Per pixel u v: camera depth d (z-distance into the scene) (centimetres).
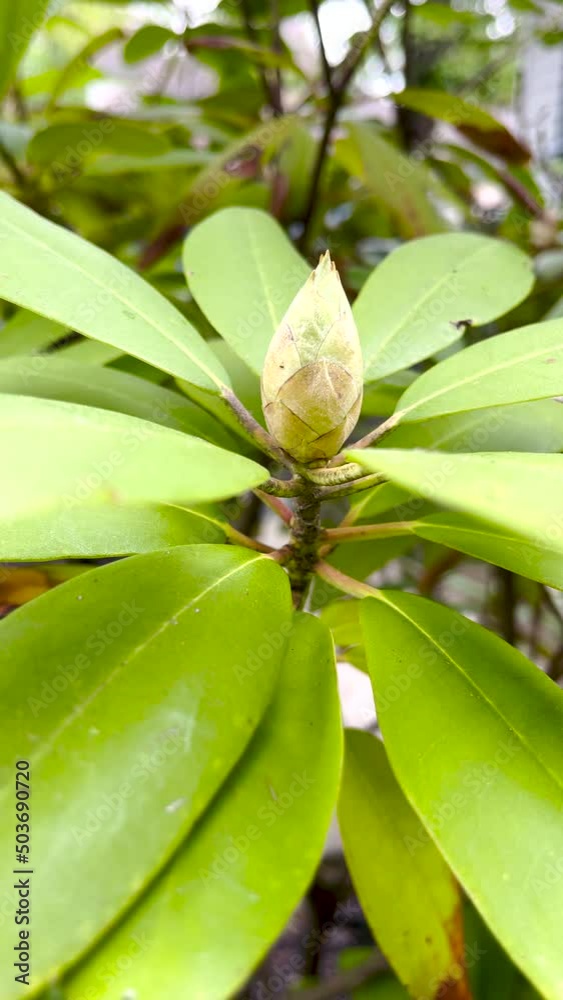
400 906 24
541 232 45
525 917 19
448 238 29
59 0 51
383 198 37
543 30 51
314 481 22
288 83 58
